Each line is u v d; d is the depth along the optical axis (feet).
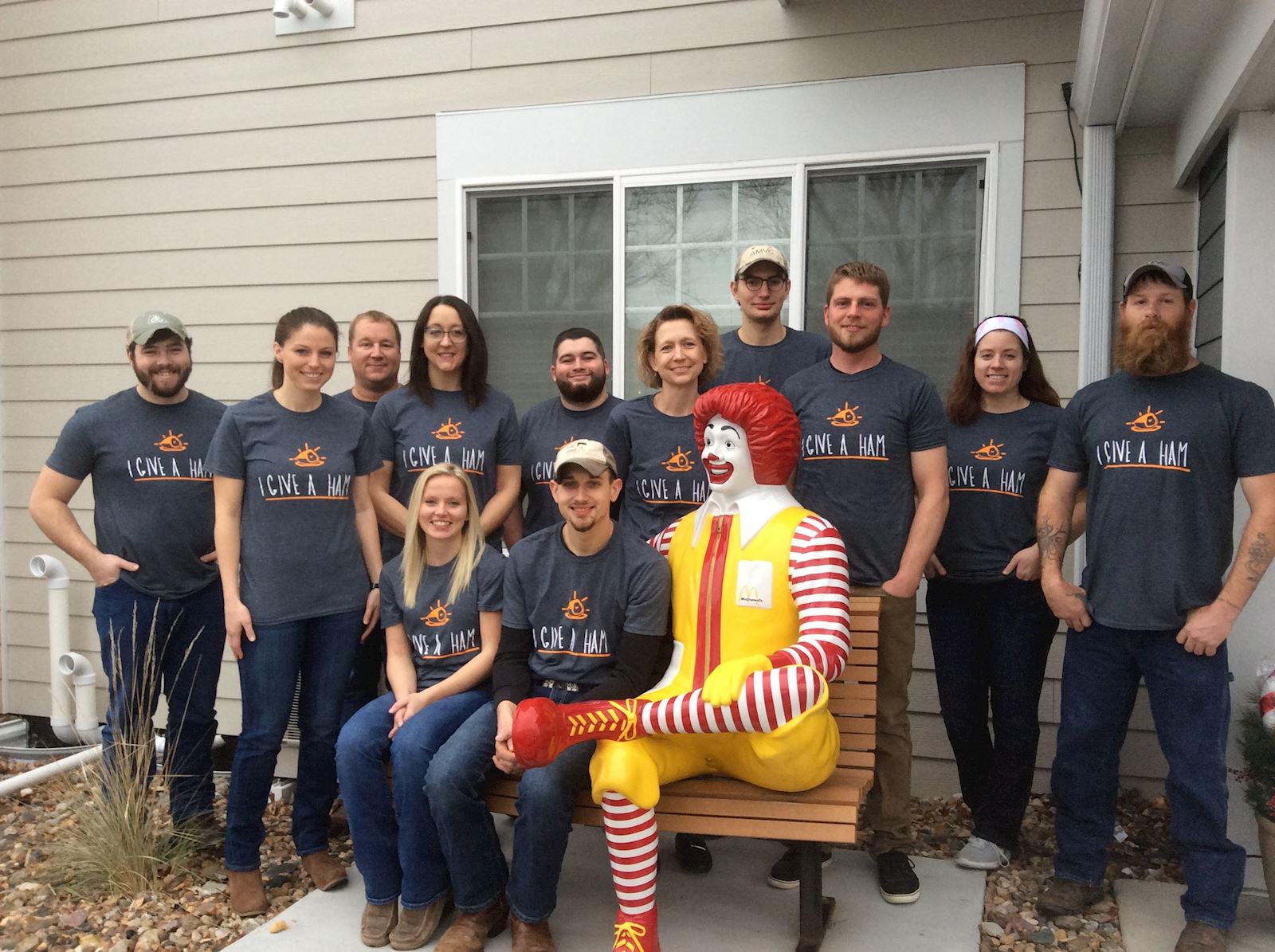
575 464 8.32
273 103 15.37
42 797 13.82
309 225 15.31
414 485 10.72
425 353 10.80
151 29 15.89
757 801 8.11
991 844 10.44
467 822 8.36
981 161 12.62
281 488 9.61
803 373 10.13
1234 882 8.39
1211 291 11.00
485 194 14.58
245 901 9.73
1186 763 8.46
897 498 9.65
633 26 13.71
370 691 11.44
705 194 13.64
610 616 8.70
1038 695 10.39
